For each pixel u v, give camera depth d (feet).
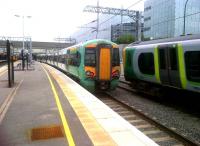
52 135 22.29
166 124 35.47
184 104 48.83
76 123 25.81
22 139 21.52
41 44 287.07
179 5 234.38
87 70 56.80
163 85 49.73
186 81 41.88
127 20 209.87
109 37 220.02
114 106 46.85
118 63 58.18
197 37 39.63
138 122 36.27
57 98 40.14
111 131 23.03
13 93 45.39
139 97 56.70
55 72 101.24
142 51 55.98
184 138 27.89
